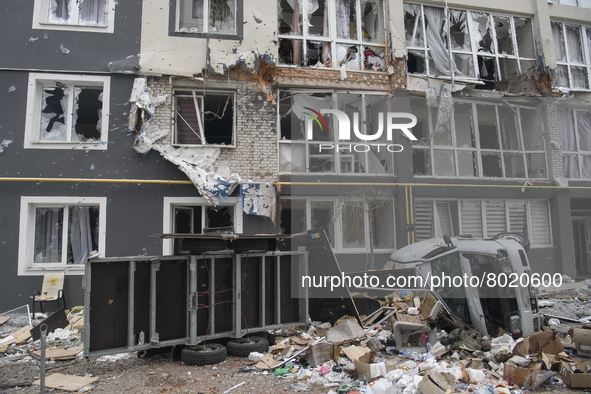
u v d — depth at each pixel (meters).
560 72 12.84
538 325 5.83
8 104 9.09
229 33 10.30
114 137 9.38
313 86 10.62
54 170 9.07
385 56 11.30
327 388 4.60
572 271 11.59
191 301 5.60
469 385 4.47
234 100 10.20
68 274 8.91
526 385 4.46
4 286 8.66
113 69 9.44
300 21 11.01
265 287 6.34
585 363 5.14
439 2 11.88
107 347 5.11
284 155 10.41
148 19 9.78
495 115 12.24
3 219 8.78
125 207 9.24
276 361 5.45
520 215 11.69
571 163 12.45
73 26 9.50
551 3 12.87
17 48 9.27
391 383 4.29
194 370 5.21
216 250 5.80
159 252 9.23
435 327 5.92
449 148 11.45
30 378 5.01
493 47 12.30
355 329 6.31
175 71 9.71
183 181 9.44
